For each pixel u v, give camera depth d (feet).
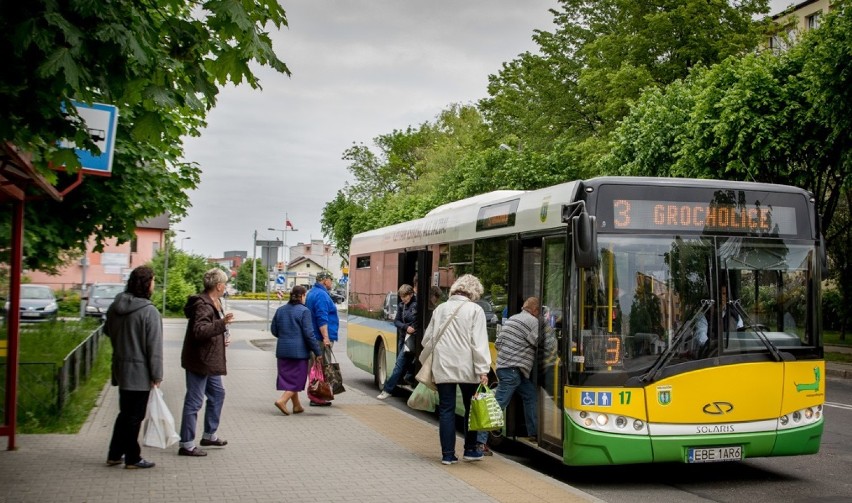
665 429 26.55
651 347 26.89
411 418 40.09
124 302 26.43
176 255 195.21
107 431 34.65
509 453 34.86
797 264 28.45
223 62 19.53
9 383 30.17
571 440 26.89
